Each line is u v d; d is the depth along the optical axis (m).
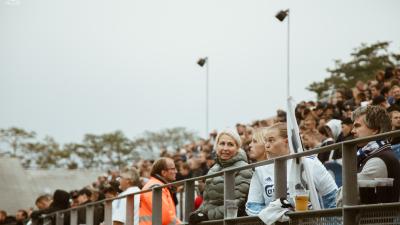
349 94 17.36
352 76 43.09
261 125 17.17
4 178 39.66
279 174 7.55
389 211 6.16
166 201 10.31
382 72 17.48
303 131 13.44
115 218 11.48
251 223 7.97
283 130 8.09
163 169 10.79
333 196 7.67
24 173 40.59
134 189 11.54
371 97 16.06
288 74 16.56
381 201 6.68
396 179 6.81
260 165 7.88
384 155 6.89
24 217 21.30
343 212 6.54
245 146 15.12
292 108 7.42
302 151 7.28
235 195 8.83
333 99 18.11
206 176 8.89
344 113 15.02
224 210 8.47
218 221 8.59
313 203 7.26
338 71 43.41
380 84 16.88
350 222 6.51
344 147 6.57
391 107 11.16
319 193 7.67
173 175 10.85
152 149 67.38
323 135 13.27
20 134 65.56
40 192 40.50
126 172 12.43
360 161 7.28
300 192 7.32
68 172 42.72
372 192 6.72
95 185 22.92
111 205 11.98
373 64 42.94
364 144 7.27
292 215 7.31
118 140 66.44
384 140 7.12
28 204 39.38
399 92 13.05
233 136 9.16
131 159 66.50
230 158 9.11
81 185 42.31
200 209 9.18
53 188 41.00
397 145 8.85
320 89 43.25
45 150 66.06
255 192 8.11
